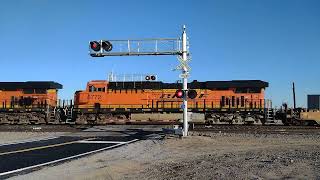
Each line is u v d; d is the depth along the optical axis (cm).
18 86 4406
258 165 1401
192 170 1344
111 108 4222
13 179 1251
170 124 4075
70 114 4325
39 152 1962
